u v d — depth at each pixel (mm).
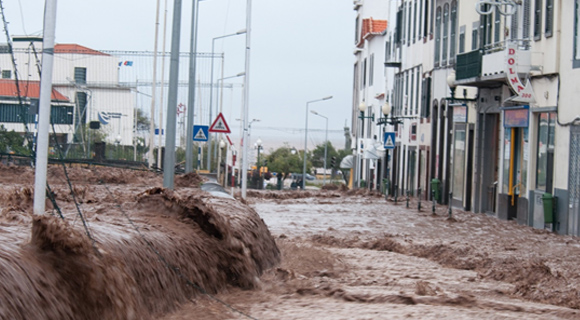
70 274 8000
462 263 17938
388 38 67812
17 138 37875
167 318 9789
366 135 80562
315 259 17141
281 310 11188
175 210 13125
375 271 16438
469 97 39531
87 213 13109
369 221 29734
